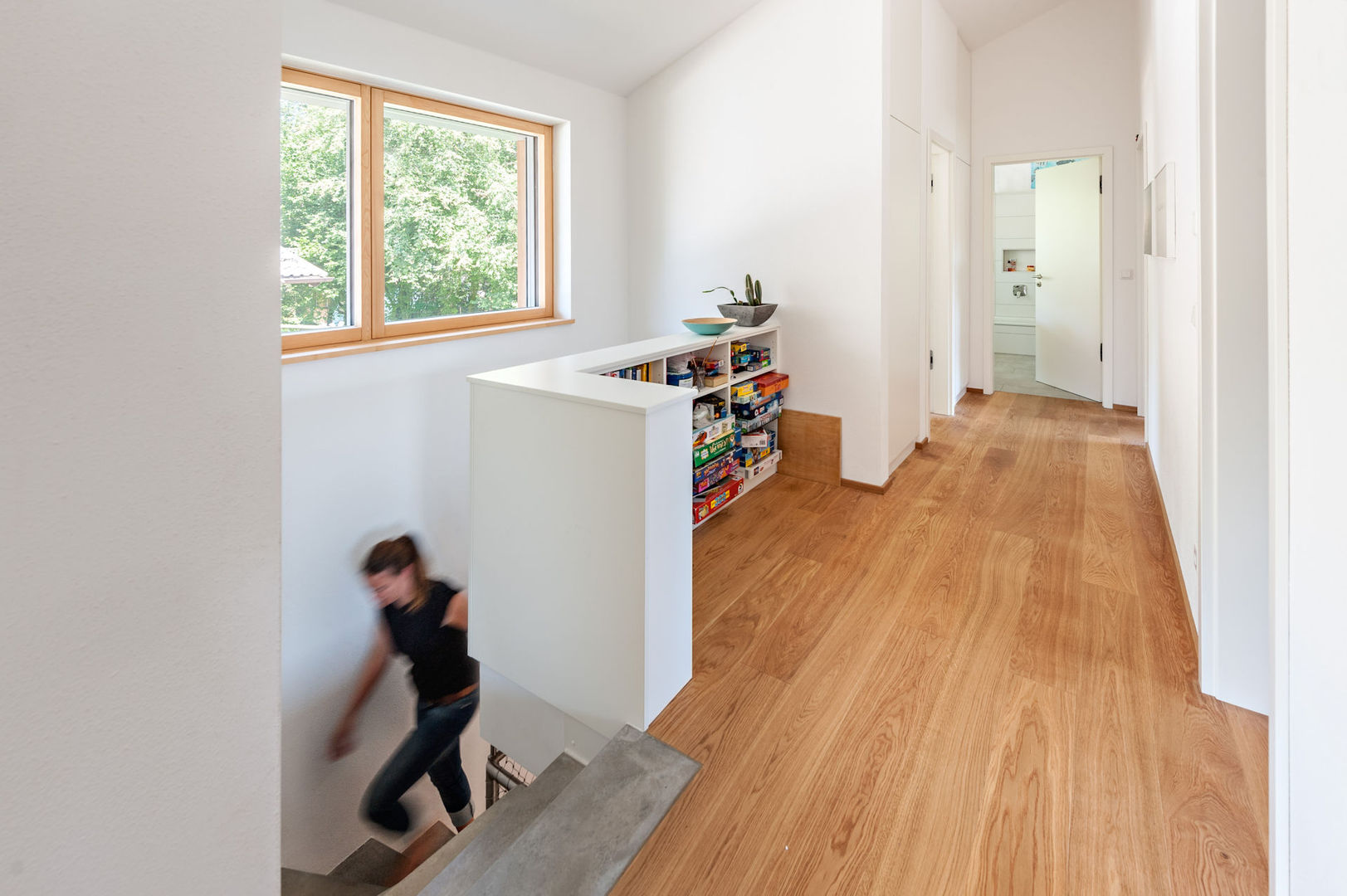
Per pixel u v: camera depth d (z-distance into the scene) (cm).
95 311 46
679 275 392
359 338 283
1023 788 142
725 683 180
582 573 169
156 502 51
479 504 190
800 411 356
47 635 45
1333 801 77
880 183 312
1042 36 500
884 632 205
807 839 131
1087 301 530
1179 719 162
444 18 275
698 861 127
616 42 334
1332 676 77
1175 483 248
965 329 561
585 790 144
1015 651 193
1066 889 118
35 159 42
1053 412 501
